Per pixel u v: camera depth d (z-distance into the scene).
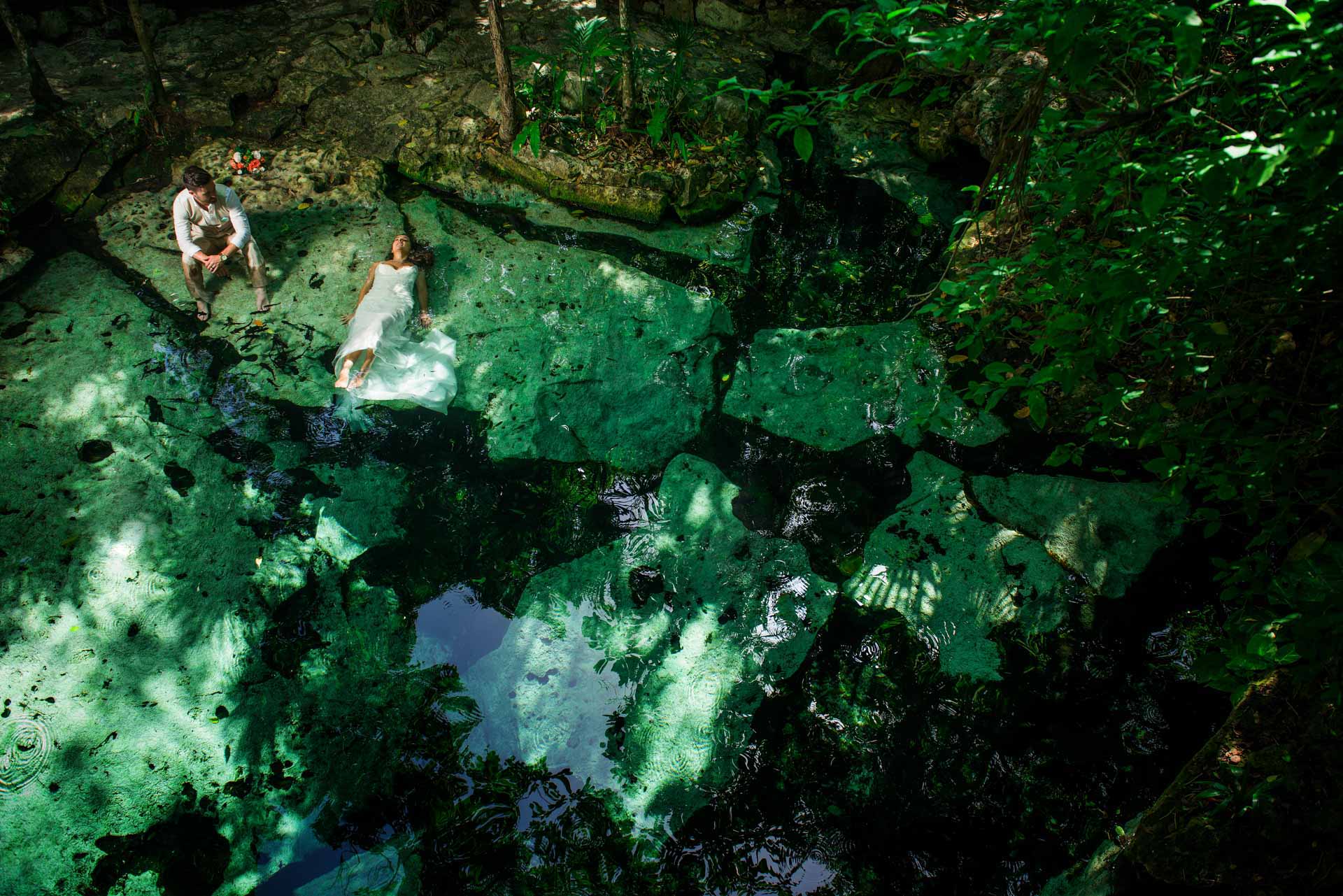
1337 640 2.79
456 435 5.87
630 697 4.71
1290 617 2.92
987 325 4.44
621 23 7.28
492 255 7.00
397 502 5.47
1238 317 3.74
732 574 5.29
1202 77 3.19
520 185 7.54
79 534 5.10
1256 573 3.55
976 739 4.57
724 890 3.98
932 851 4.16
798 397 6.27
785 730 4.60
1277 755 3.63
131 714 4.45
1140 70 3.88
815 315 6.80
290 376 6.04
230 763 4.33
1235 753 3.77
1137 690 4.77
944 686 4.79
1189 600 5.11
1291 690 3.69
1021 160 4.35
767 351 6.55
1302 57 2.36
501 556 5.28
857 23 3.22
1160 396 5.55
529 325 6.53
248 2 9.16
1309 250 3.08
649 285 6.91
